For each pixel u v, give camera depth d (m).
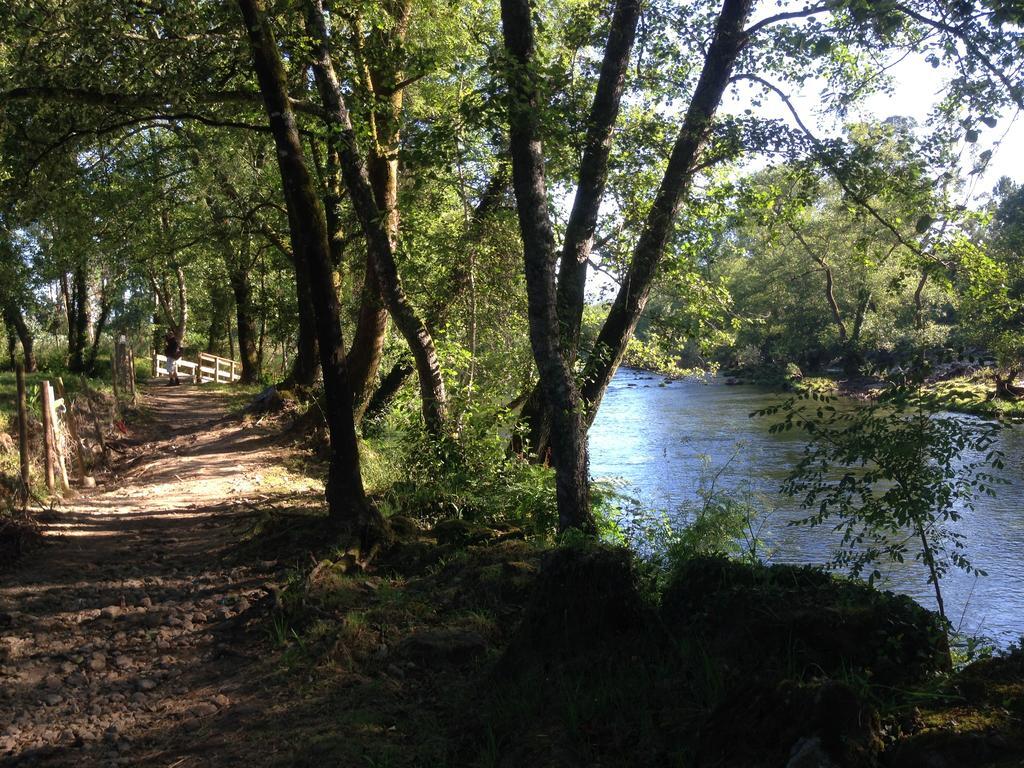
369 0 11.27
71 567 7.98
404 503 9.80
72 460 12.32
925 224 9.33
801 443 20.59
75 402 14.08
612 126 9.69
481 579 6.44
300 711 4.75
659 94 11.37
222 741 4.50
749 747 3.49
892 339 34.41
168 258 20.92
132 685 5.37
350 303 18.08
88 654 5.86
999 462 4.88
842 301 38.97
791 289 40.03
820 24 8.79
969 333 27.09
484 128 8.87
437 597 6.38
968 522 13.38
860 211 10.68
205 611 6.72
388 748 4.16
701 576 5.02
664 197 9.86
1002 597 9.98
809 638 4.23
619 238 10.91
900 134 10.10
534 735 4.05
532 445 11.29
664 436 22.89
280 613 6.26
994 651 5.25
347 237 16.58
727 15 9.54
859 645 4.16
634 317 10.20
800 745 3.28
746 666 4.22
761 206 10.95
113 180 15.45
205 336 54.09
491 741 4.02
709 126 9.51
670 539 7.62
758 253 40.56
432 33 13.90
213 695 5.15
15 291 22.77
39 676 5.49
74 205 13.97
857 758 3.23
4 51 11.43
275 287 28.77
